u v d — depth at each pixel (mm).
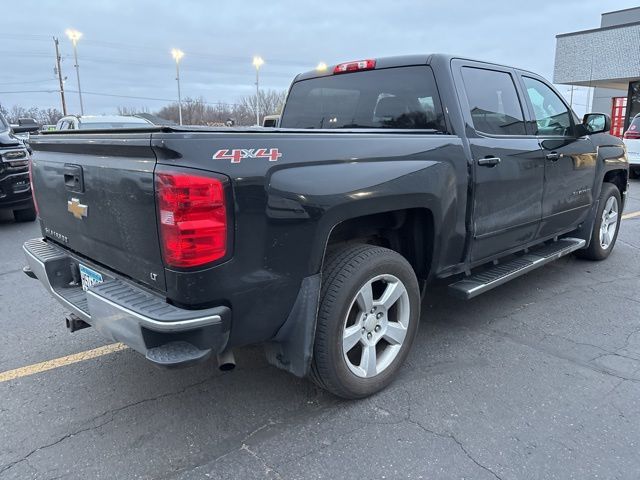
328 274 2766
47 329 4098
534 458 2496
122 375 3346
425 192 3049
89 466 2469
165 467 2461
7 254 6551
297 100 4531
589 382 3203
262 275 2389
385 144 2914
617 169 5703
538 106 4371
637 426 2746
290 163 2445
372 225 3133
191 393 3119
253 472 2418
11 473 2416
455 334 3924
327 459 2504
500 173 3689
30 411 2932
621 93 29891
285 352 2699
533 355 3572
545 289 4941
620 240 6941
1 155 7789
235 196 2240
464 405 2959
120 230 2506
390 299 3041
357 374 2920
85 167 2682
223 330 2318
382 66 3852
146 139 2191
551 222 4566
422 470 2422
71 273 3172
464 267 3639
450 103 3457
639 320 4188
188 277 2201
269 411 2920
